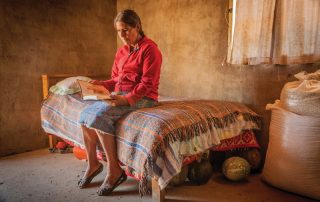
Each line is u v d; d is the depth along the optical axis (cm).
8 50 298
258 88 272
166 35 353
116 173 210
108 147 205
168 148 185
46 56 330
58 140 330
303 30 228
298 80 242
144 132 187
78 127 239
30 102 322
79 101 256
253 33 253
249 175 254
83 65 370
